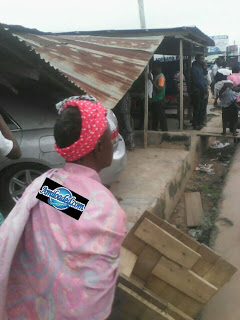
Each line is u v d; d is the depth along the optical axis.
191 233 4.29
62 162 3.75
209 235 4.03
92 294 1.02
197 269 2.22
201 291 2.18
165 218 4.40
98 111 1.15
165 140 6.18
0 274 1.07
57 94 4.04
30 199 1.12
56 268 1.03
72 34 7.69
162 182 4.59
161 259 2.18
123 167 3.98
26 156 3.56
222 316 2.62
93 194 1.10
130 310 1.94
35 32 6.57
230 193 4.52
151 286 2.29
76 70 5.11
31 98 3.85
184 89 8.64
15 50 3.21
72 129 1.10
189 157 6.11
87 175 1.16
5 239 1.08
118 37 7.34
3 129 2.09
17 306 1.14
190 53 8.06
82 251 1.02
